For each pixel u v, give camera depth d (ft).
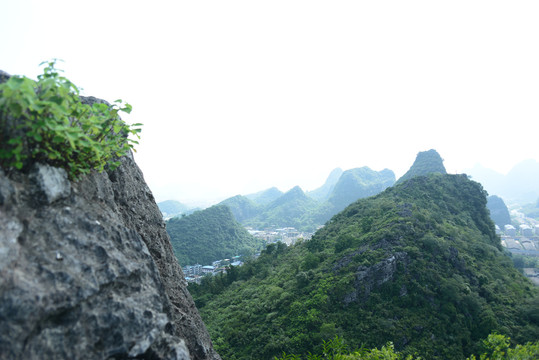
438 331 94.02
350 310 100.42
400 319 97.25
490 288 112.88
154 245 23.24
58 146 13.17
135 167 25.13
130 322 13.23
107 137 16.94
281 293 120.67
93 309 12.32
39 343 10.34
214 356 25.93
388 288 107.04
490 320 95.45
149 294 15.31
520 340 90.22
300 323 98.17
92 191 16.14
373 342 89.30
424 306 102.17
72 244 12.73
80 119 14.08
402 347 89.40
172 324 17.08
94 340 11.98
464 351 89.76
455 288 104.73
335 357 37.68
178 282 25.07
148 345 13.38
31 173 12.44
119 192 20.99
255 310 116.98
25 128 12.15
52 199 12.83
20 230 11.13
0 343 9.34
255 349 93.09
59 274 11.48
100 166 16.30
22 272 10.57
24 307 9.95
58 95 12.52
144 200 24.61
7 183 11.28
